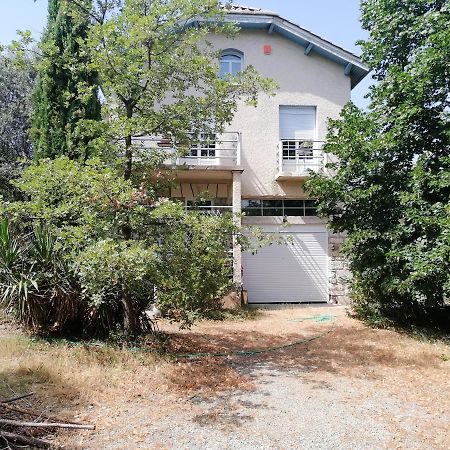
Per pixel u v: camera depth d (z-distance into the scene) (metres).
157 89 7.74
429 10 10.12
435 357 7.68
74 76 10.41
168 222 7.14
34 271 8.17
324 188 10.20
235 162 14.34
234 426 4.80
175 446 4.31
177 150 8.13
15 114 18.25
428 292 8.81
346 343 8.70
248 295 14.50
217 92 7.82
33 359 6.62
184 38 7.79
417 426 4.86
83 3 8.01
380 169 9.89
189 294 7.00
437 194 9.35
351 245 9.98
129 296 7.85
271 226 14.72
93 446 4.25
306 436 4.59
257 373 6.81
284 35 14.97
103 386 5.82
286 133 14.96
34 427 4.38
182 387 6.00
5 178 14.69
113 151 7.64
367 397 5.76
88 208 6.93
